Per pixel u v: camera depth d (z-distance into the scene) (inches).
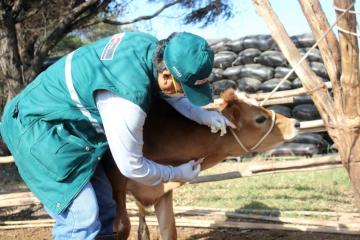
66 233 120.5
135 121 113.0
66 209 120.2
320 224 217.8
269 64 435.8
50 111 121.7
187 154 167.8
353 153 135.9
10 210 284.7
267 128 169.0
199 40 111.4
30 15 459.5
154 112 166.2
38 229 247.6
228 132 167.9
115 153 115.0
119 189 161.8
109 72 116.1
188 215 251.9
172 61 110.0
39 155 119.9
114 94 114.2
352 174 137.3
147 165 120.1
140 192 170.9
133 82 114.3
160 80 116.3
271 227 223.0
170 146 166.4
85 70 119.3
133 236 226.8
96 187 134.2
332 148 410.0
